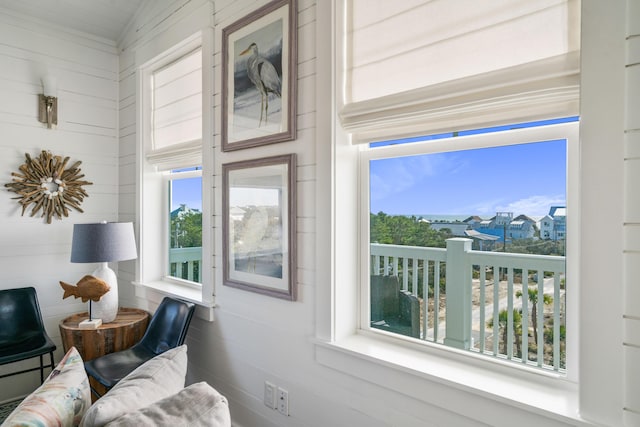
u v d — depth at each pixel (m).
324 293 1.66
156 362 1.26
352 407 1.58
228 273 2.14
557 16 1.13
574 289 1.18
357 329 1.74
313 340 1.68
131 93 3.05
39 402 1.00
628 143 0.97
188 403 0.99
